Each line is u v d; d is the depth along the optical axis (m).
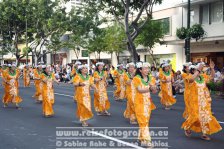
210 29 27.17
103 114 12.83
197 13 28.61
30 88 25.92
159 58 33.78
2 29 41.97
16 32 42.00
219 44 27.27
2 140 8.88
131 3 24.77
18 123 11.22
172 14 31.27
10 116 12.64
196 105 8.57
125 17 23.83
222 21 26.72
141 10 23.77
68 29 36.97
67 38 46.31
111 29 33.62
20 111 13.92
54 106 15.31
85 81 10.41
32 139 8.93
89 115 10.55
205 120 8.45
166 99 14.09
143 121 7.87
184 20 29.89
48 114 12.36
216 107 15.13
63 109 14.34
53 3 37.22
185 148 7.86
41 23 38.62
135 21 24.25
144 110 7.89
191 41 26.92
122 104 15.99
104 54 41.59
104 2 25.48
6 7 38.88
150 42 29.47
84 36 40.56
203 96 8.52
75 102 16.80
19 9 38.47
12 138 9.08
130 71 10.98
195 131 8.78
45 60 52.06
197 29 25.31
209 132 8.42
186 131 9.02
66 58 49.22
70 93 21.81
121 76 17.09
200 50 29.09
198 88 8.53
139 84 7.84
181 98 18.55
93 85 10.57
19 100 14.83
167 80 14.03
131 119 10.95
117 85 17.38
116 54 36.47
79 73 10.43
